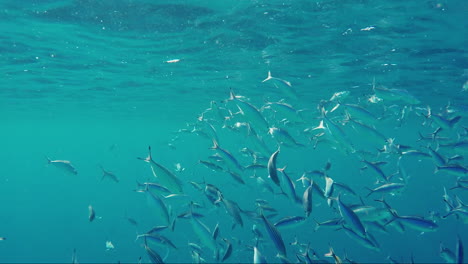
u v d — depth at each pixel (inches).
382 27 468.8
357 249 1001.5
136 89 946.7
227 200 234.2
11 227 1469.0
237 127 302.7
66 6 412.8
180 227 1145.4
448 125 304.7
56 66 689.6
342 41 535.8
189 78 810.2
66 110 1371.8
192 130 538.9
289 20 457.7
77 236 1263.5
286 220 230.2
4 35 508.4
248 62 666.2
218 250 244.5
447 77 725.3
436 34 485.7
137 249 1051.3
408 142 2586.1
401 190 263.1
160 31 501.0
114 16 444.8
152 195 207.5
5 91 946.1
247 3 405.1
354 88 878.4
